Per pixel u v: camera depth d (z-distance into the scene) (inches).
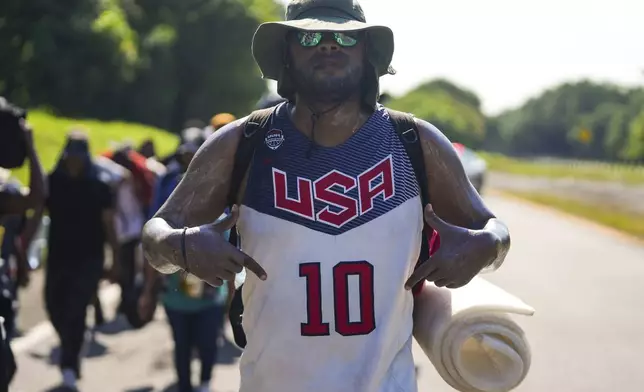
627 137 5580.7
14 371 159.5
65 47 1800.0
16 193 170.2
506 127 7711.6
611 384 255.3
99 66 1830.7
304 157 99.8
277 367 99.3
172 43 2169.0
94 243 239.3
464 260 92.9
